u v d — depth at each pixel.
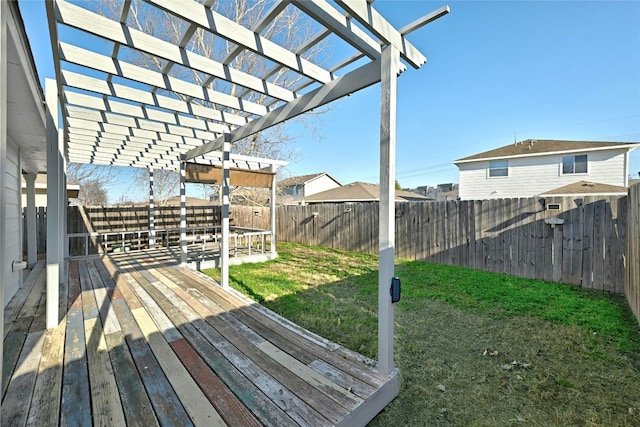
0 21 1.00
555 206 4.57
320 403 1.58
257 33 2.12
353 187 17.70
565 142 12.02
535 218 4.77
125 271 4.77
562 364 2.27
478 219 5.49
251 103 3.29
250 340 2.32
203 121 3.98
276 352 2.13
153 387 1.70
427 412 1.77
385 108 1.93
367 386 1.74
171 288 3.79
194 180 5.83
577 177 10.82
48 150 2.69
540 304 3.56
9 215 3.46
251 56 9.16
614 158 10.27
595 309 3.37
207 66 2.45
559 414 1.75
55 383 1.73
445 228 5.98
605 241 4.09
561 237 4.50
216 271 5.43
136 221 8.11
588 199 4.25
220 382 1.75
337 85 2.42
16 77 1.94
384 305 1.92
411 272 5.25
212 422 1.42
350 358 2.07
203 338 2.34
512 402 1.86
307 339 2.35
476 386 2.02
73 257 5.98
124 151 5.44
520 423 1.68
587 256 4.25
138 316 2.81
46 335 2.38
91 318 2.75
